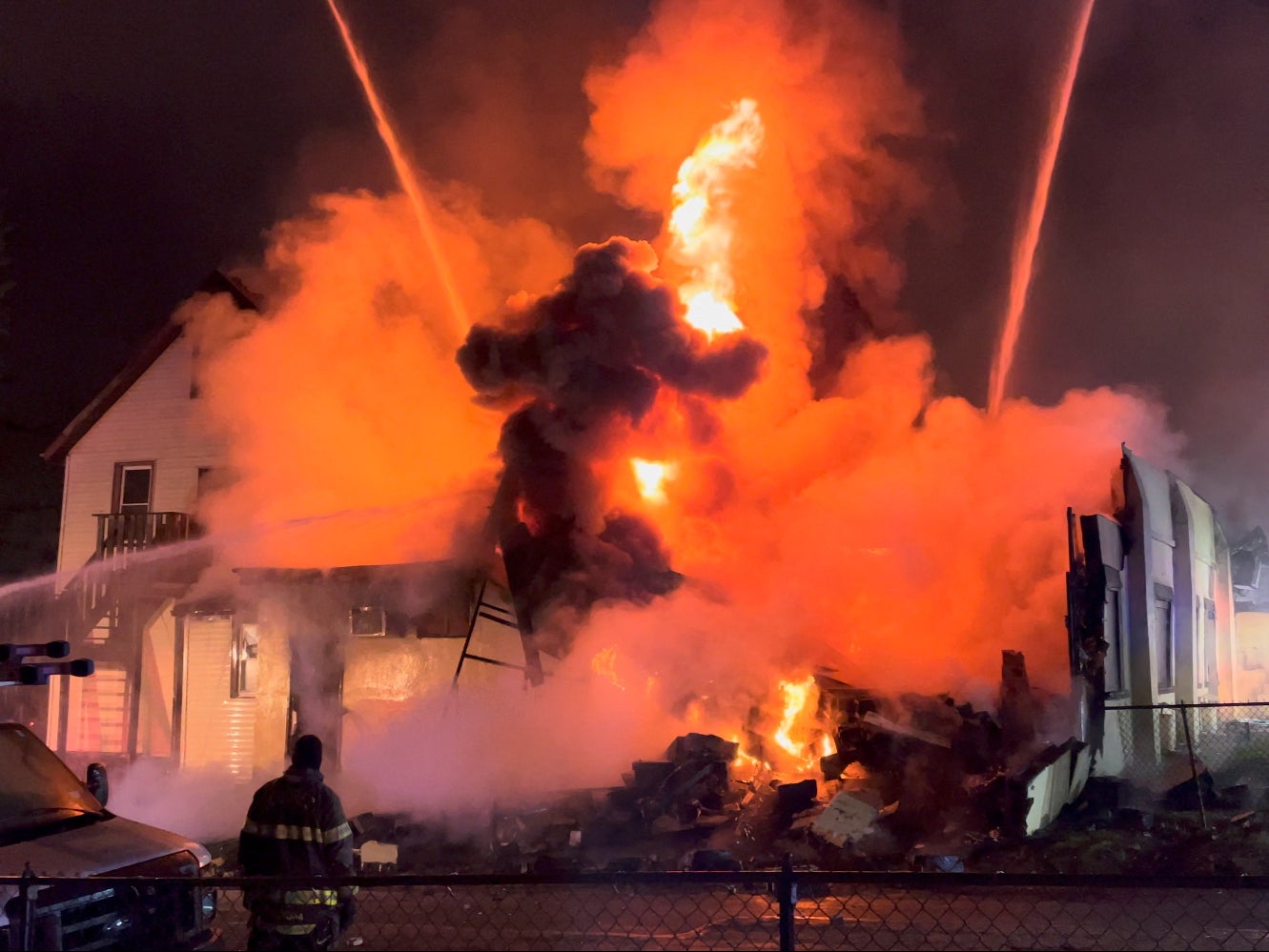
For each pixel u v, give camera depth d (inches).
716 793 435.8
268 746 584.1
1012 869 367.2
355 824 433.1
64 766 262.4
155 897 225.5
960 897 328.2
